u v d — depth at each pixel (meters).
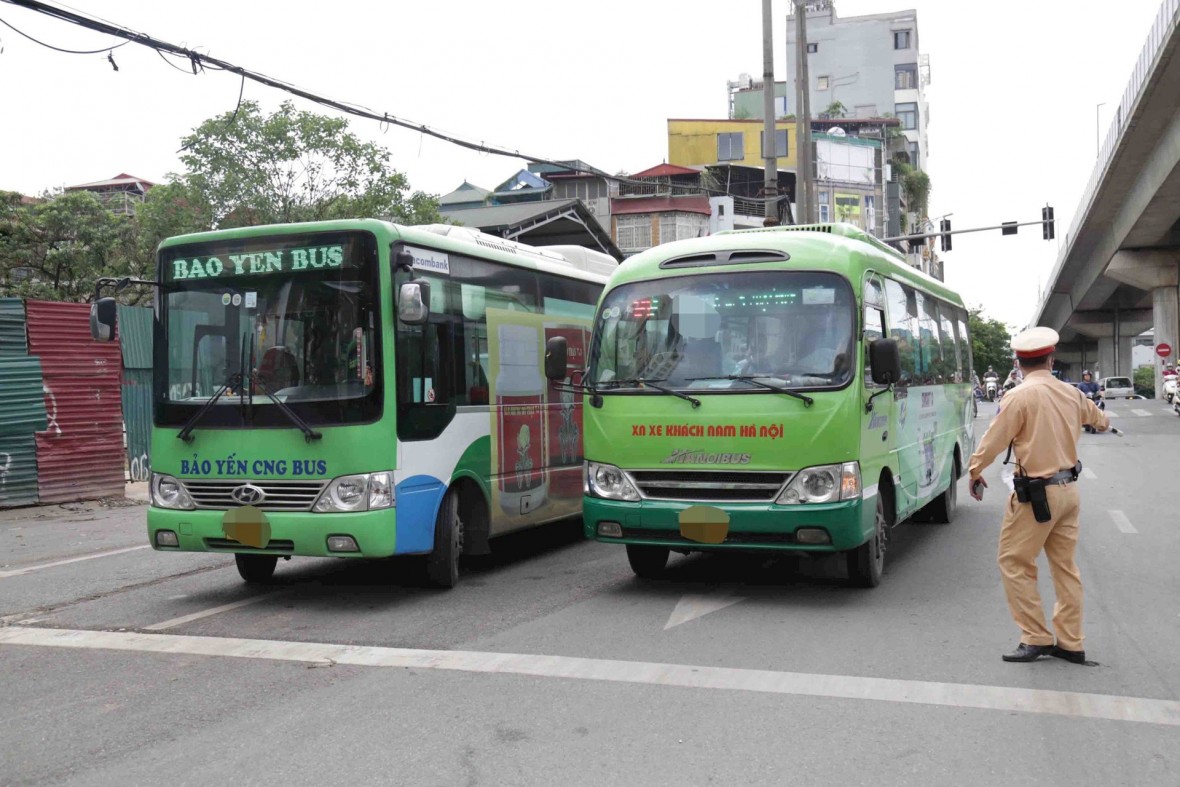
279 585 8.50
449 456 8.05
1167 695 5.07
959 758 4.25
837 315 7.30
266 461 7.38
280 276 7.55
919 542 10.12
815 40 82.88
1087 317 71.38
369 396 7.28
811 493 7.02
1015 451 5.66
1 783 4.18
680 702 5.04
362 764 4.29
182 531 7.55
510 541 11.01
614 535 7.54
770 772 4.12
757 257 7.65
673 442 7.36
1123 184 36.81
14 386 14.69
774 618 6.85
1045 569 8.48
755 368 7.32
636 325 7.78
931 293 10.83
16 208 27.09
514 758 4.32
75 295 26.69
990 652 5.90
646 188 47.56
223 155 23.56
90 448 15.71
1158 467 17.11
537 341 9.79
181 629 6.91
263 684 5.51
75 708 5.17
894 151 71.75
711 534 7.19
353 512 7.20
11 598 8.26
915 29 81.38
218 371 7.60
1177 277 44.78
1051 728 4.60
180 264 7.80
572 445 10.41
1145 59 26.09
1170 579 8.01
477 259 8.80
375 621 7.02
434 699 5.16
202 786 4.10
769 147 19.77
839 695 5.12
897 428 8.51
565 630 6.61
